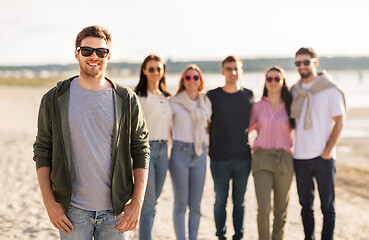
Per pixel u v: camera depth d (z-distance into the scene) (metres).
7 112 23.02
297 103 4.20
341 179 9.28
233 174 4.42
